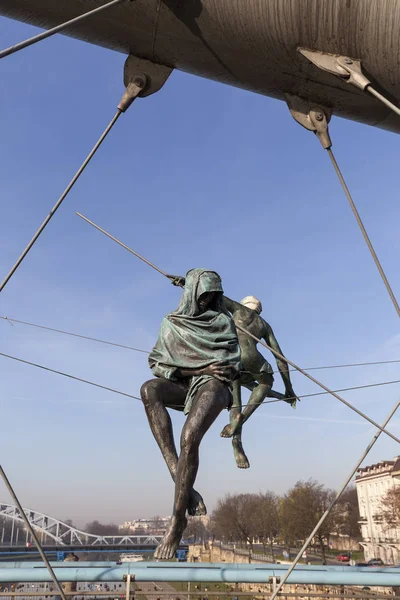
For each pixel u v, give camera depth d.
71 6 3.62
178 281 3.57
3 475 2.72
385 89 3.88
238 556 58.25
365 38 3.49
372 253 3.66
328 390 3.48
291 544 62.09
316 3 3.38
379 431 3.24
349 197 3.88
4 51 3.04
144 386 2.93
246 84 4.20
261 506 70.56
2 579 3.12
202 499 2.66
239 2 3.43
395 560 61.00
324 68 3.64
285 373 5.72
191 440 2.57
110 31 3.75
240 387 5.59
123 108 3.77
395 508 59.88
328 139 4.07
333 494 57.78
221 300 3.25
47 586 3.64
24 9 3.74
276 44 3.65
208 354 2.91
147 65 3.89
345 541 79.12
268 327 5.74
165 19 3.56
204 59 3.91
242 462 5.11
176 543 2.50
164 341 3.06
